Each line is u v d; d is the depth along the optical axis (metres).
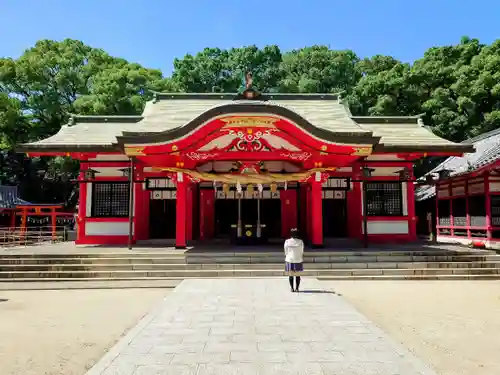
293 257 9.73
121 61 37.75
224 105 13.98
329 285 11.56
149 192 19.33
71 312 8.57
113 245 17.38
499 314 8.20
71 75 32.53
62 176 34.34
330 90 37.06
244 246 16.50
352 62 41.22
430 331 7.00
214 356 5.21
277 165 17.33
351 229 19.11
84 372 5.25
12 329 7.27
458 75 31.42
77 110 31.14
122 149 15.01
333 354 5.27
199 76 40.12
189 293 9.54
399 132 19.83
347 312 7.61
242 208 21.05
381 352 5.36
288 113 14.09
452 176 19.05
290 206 20.78
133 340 5.91
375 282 12.05
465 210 19.38
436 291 10.70
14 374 5.16
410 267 13.23
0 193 29.67
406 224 18.62
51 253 13.80
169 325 6.73
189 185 19.33
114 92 29.67
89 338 6.72
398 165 18.62
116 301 9.68
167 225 19.58
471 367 5.31
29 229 31.80
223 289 10.05
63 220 32.69
